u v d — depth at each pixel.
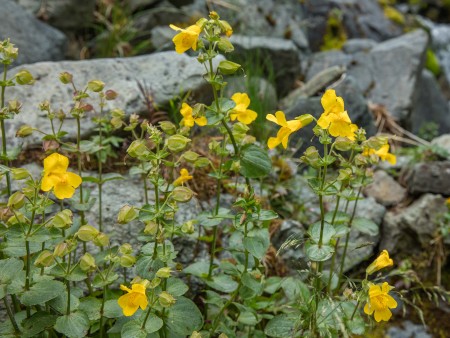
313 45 1.97
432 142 1.46
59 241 0.94
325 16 2.01
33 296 0.88
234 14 1.73
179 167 1.18
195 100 1.26
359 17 2.05
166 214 0.91
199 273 1.02
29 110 1.18
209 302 1.00
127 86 1.22
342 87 1.43
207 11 1.72
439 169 1.27
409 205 1.27
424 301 1.18
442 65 2.32
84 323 0.90
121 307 0.91
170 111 1.24
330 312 0.94
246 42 1.58
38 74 1.21
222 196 1.19
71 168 1.17
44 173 0.87
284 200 1.24
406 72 1.69
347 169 0.96
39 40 1.41
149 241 0.93
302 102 1.37
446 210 1.24
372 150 1.04
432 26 2.47
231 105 0.94
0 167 0.89
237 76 1.42
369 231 1.05
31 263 0.94
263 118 1.36
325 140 0.92
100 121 1.04
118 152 1.20
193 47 0.91
